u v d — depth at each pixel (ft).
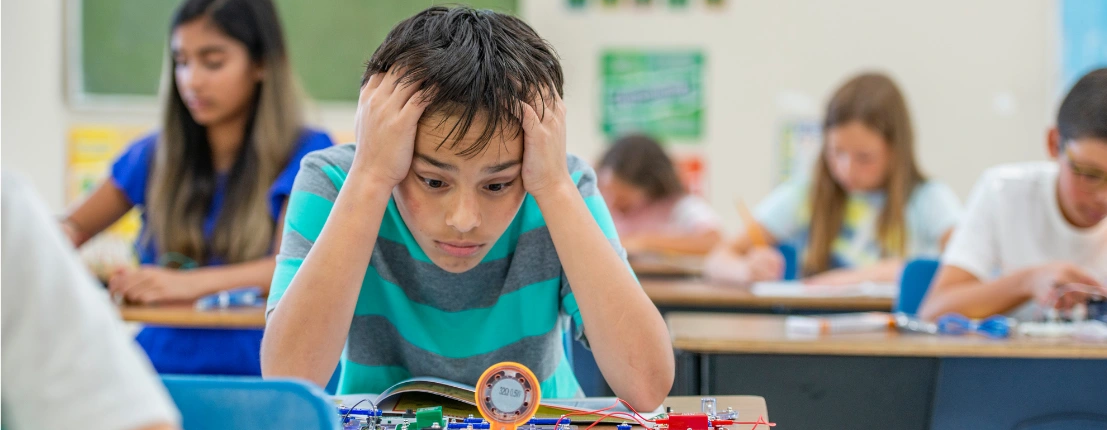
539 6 13.87
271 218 6.79
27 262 1.58
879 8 13.84
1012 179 6.79
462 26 3.11
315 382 3.14
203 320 5.87
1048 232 6.59
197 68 6.64
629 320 3.22
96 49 13.53
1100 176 5.61
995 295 6.15
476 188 2.99
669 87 13.99
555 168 3.22
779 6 13.89
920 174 10.00
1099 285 5.75
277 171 6.84
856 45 13.85
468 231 3.01
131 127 13.62
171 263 6.95
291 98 7.01
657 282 10.21
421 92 2.95
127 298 6.44
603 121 13.99
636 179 12.21
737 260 10.09
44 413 1.55
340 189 3.50
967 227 6.82
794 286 9.24
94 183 13.56
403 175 3.11
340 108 13.85
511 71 3.01
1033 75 13.70
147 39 13.61
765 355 5.19
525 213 3.53
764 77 13.94
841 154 9.85
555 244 3.27
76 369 1.56
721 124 13.99
